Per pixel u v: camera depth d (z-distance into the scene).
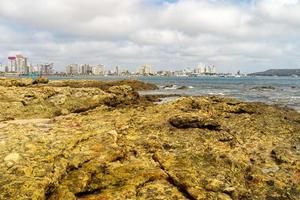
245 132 17.34
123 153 12.98
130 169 11.90
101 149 12.87
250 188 11.42
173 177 11.45
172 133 16.22
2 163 10.75
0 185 9.70
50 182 10.22
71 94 29.23
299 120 21.31
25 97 26.92
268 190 11.31
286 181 11.85
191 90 75.75
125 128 16.52
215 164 12.71
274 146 15.65
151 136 15.46
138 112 20.45
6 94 27.23
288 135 17.39
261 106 24.72
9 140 12.62
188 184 11.00
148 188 10.92
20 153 11.52
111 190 10.76
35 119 21.42
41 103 25.98
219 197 10.46
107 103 29.09
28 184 9.82
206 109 21.77
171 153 13.56
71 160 11.72
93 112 22.09
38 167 10.79
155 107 21.80
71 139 13.26
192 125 17.09
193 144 14.95
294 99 46.78
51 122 18.42
